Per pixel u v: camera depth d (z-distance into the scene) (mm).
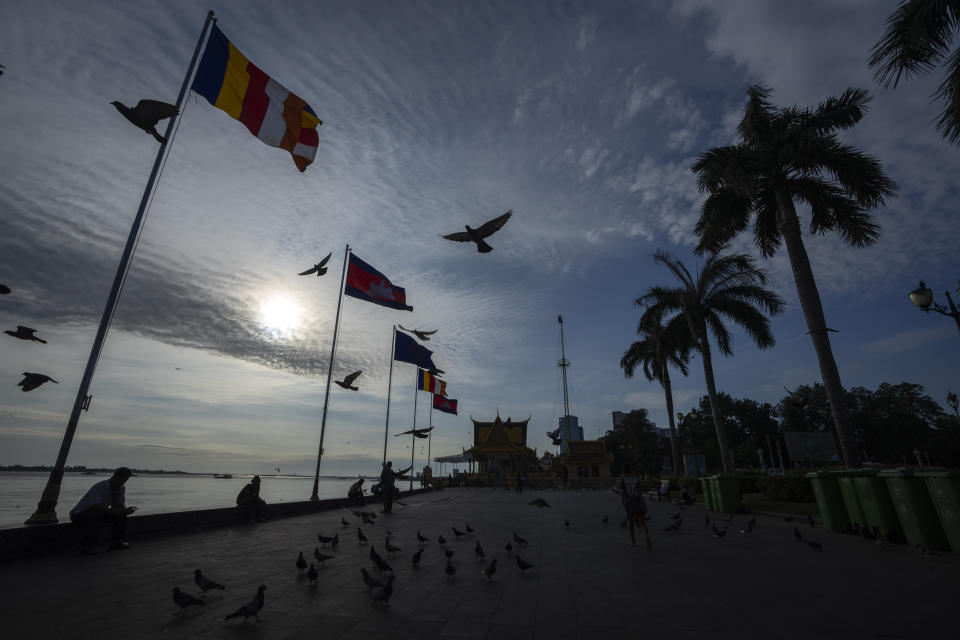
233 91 12945
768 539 10492
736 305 26781
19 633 4184
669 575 6812
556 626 4500
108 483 8797
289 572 7027
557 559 8219
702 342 27031
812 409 75375
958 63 10148
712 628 4402
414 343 31844
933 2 9586
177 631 4309
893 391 82562
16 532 7660
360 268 23234
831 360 16203
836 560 7816
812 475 12109
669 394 36438
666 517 16406
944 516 8031
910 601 5266
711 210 20375
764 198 19578
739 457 78062
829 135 17844
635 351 39625
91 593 5633
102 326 9664
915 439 70125
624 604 5273
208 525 12305
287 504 16328
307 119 14359
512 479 59094
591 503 26094
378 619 4730
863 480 10305
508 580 6535
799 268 17531
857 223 17891
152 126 8750
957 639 4059
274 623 4582
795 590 5836
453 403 43531
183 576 6641
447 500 28406
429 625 4535
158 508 29656
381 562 6410
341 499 20734
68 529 8523
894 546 8859
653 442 80750
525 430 68438
